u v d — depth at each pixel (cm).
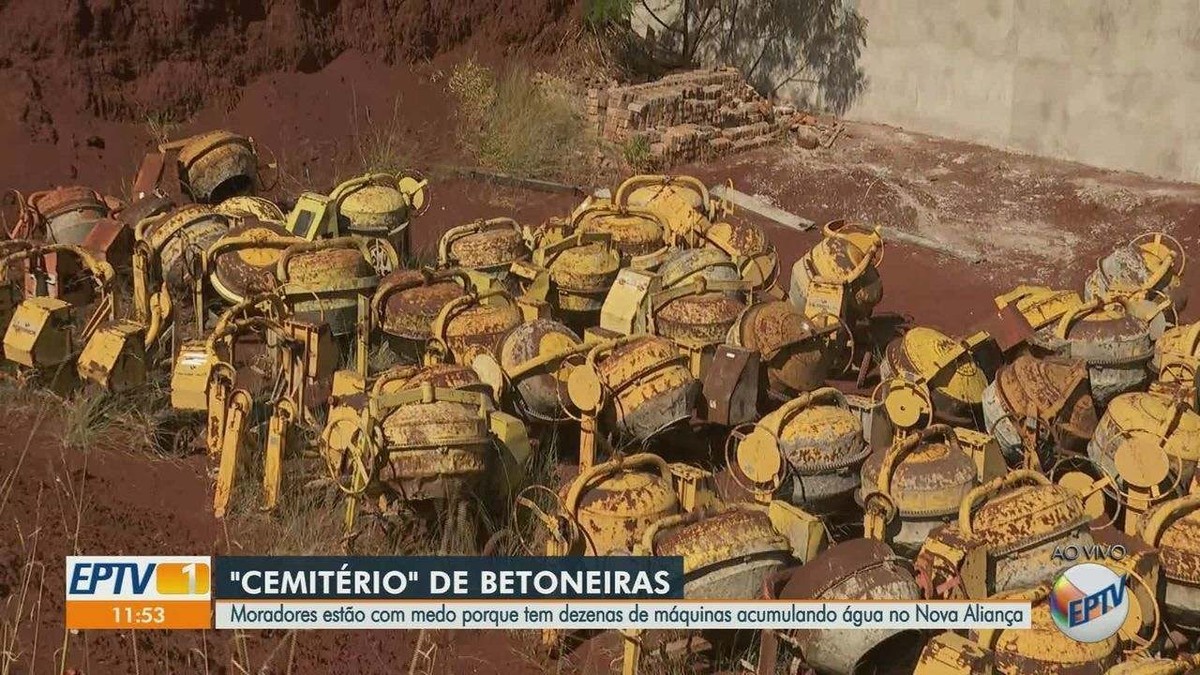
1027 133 2033
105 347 1134
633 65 2255
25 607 928
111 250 1348
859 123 2206
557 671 922
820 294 1312
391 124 1947
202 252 1280
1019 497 925
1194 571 917
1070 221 1819
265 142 1866
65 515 1020
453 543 991
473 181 1870
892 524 972
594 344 1120
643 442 1104
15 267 1371
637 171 1919
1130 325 1213
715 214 1497
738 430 1131
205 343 1102
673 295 1215
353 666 918
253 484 1065
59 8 1784
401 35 2041
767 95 2319
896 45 2150
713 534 877
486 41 2116
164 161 1562
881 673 887
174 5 1861
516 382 1116
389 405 959
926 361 1172
